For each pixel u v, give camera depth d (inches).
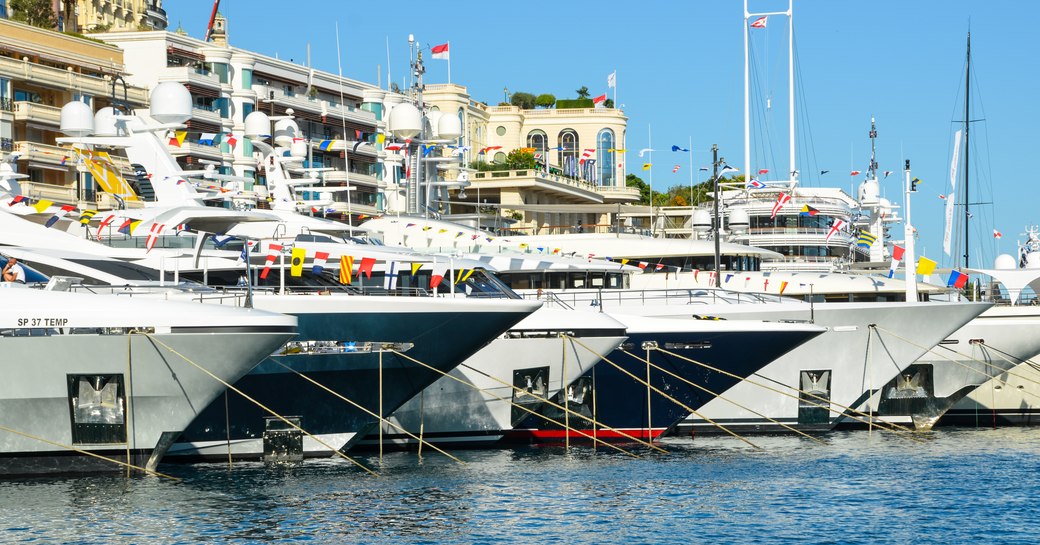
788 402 1780.3
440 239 2049.7
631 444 1673.2
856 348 1776.6
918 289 2193.7
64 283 1342.3
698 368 1665.8
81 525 1131.3
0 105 2561.5
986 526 1194.0
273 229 1761.8
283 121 2156.7
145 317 1251.2
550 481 1376.7
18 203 1774.1
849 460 1551.4
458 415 1592.0
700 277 2198.6
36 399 1269.7
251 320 1263.5
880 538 1146.7
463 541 1111.0
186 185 1851.6
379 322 1417.3
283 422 1419.8
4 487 1273.4
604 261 2001.7
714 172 2069.4
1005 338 1879.9
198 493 1263.5
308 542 1093.1
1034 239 2470.5
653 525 1180.5
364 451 1589.6
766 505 1272.1
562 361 1585.9
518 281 1950.1
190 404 1284.4
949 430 1892.2
